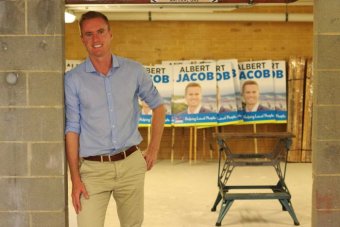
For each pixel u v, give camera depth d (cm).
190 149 809
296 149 804
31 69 316
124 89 302
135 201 314
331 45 329
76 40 817
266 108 798
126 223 321
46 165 322
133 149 311
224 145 528
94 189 302
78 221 301
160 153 840
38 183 323
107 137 300
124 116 303
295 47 830
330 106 333
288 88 805
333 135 335
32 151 321
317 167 337
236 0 338
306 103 800
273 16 807
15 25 314
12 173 322
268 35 827
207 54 827
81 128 304
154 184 667
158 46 823
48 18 313
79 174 305
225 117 787
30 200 324
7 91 317
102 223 306
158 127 325
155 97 323
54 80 316
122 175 305
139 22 818
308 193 614
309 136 802
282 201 495
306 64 802
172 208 552
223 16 803
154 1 338
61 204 325
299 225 491
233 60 793
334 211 340
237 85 793
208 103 786
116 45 821
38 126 320
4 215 325
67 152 310
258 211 541
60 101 318
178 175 724
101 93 298
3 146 321
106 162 302
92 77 298
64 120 321
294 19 810
